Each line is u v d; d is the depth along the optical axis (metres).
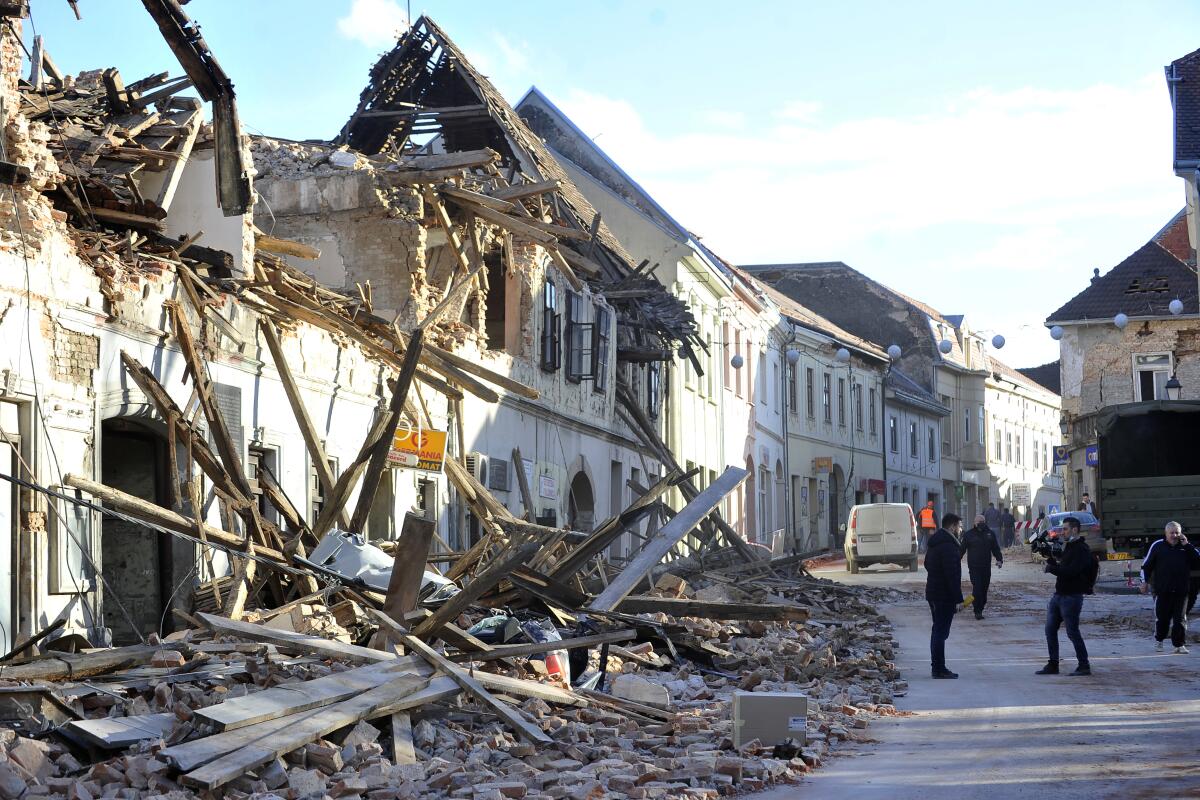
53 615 14.62
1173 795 8.71
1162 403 32.22
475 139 38.16
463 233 27.84
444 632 13.27
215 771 8.46
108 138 18.62
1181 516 30.70
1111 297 55.59
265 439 19.12
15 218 14.34
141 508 15.21
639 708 12.63
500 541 20.28
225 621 12.01
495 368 28.16
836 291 78.38
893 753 11.02
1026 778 9.58
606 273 37.84
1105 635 22.19
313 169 27.06
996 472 86.31
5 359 13.86
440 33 36.50
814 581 32.34
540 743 10.62
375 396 22.78
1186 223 59.72
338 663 11.97
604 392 36.56
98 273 15.74
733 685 15.39
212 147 19.78
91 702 9.94
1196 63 45.12
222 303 18.17
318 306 20.66
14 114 15.05
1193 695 14.23
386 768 9.31
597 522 35.78
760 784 9.74
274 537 16.81
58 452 14.78
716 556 32.91
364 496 18.03
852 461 67.62
